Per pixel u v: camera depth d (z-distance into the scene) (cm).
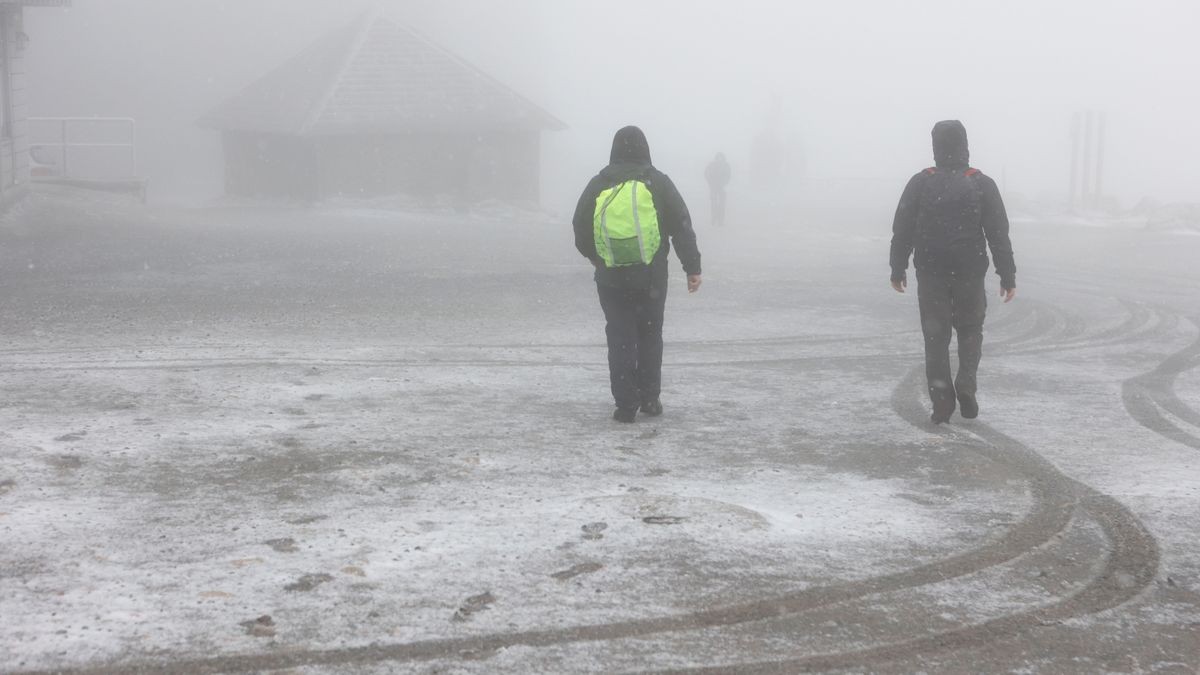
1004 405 758
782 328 1140
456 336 1039
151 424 654
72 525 473
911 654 364
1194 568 443
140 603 392
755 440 646
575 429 665
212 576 418
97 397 722
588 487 544
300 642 363
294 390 761
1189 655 365
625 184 671
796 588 417
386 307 1230
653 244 667
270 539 461
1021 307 1350
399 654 356
